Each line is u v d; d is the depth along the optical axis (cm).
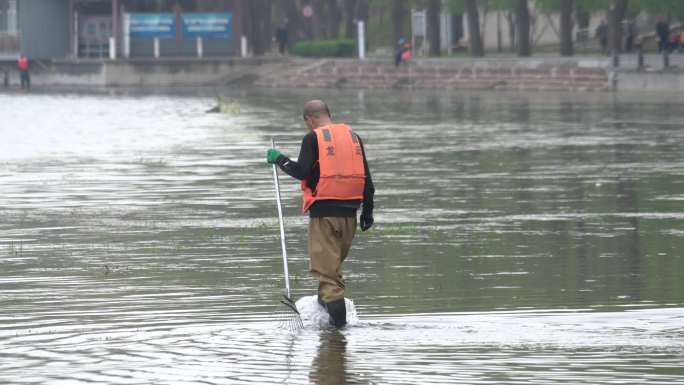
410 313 3444
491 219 5594
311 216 3378
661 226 5259
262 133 11881
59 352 3022
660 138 10256
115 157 9294
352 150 3362
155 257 4597
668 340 3030
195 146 10312
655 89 19238
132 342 3120
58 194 6875
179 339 3148
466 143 10162
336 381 2700
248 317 3438
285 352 2980
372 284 3934
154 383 2711
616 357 2864
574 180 7262
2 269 4344
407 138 10812
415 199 6444
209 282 4025
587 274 4056
